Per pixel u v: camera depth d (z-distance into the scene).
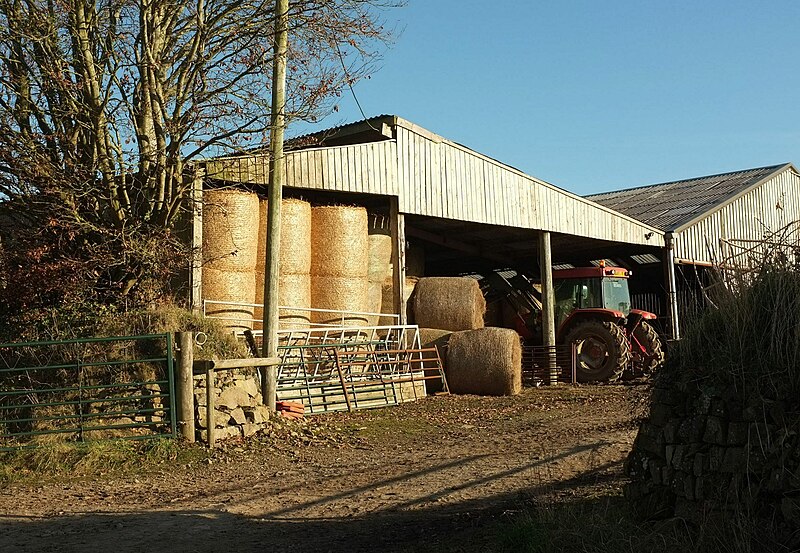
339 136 16.05
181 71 11.48
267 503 7.05
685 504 4.84
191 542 5.80
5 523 6.52
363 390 13.50
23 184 10.94
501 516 5.90
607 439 9.22
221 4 11.61
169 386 9.73
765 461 4.46
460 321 16.28
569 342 17.53
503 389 15.15
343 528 6.08
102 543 5.82
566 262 24.52
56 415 9.68
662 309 24.00
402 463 8.72
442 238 19.67
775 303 4.75
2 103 11.02
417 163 15.67
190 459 9.25
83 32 10.95
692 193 25.91
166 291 12.12
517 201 17.61
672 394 5.08
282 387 12.33
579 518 5.28
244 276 12.66
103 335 10.54
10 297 11.12
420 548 5.35
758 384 4.63
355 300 14.41
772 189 26.20
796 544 4.17
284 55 11.26
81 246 11.29
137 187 11.55
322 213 14.32
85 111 11.05
